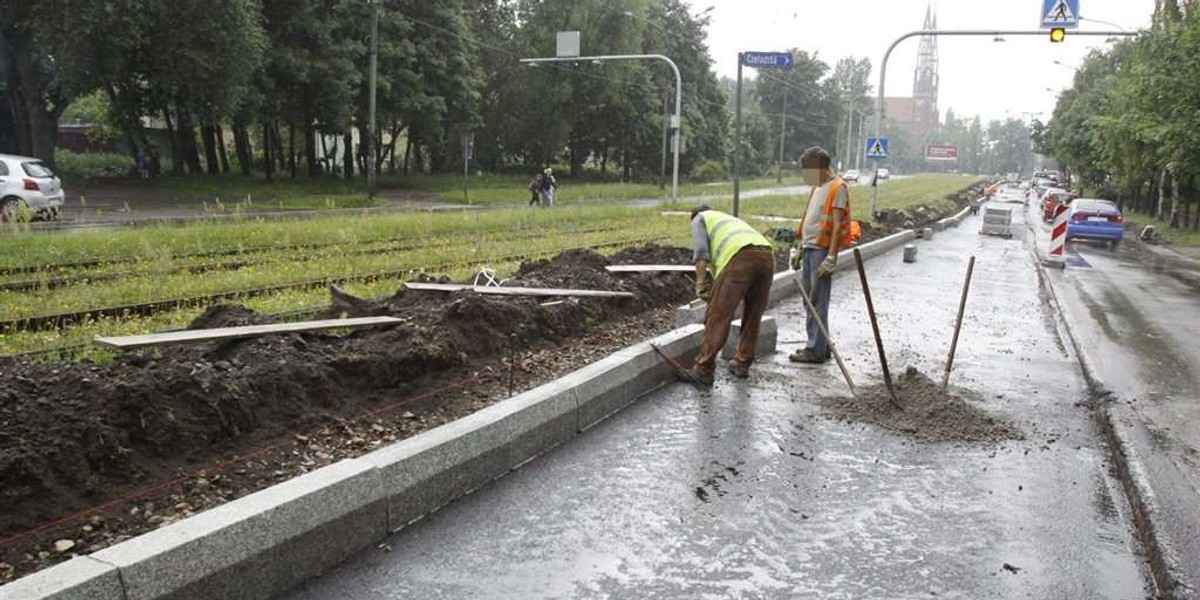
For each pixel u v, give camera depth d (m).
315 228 16.02
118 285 9.41
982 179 105.38
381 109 39.59
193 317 8.05
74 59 25.47
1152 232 29.44
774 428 5.79
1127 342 9.40
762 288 6.87
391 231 16.89
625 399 6.24
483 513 4.32
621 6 55.19
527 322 7.62
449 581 3.64
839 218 7.48
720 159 78.88
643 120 60.94
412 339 6.27
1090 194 66.00
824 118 104.06
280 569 3.50
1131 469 5.04
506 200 36.44
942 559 3.97
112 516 3.85
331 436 5.04
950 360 6.78
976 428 5.90
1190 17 22.69
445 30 42.00
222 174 37.19
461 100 43.88
